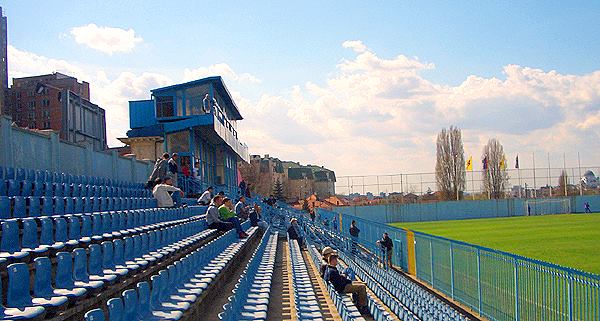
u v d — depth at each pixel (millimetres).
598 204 65125
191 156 29125
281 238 30578
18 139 12156
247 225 25281
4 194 9719
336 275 11719
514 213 63812
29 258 6883
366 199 73875
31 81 79438
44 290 6078
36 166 12992
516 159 76188
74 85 76812
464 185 78188
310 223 36688
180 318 7105
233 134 41812
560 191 75125
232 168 45250
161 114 29609
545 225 42562
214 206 18141
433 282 16062
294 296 10391
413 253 18516
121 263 8812
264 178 97312
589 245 26984
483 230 40188
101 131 46594
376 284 14492
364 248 25203
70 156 15039
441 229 43719
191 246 13727
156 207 17516
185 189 25672
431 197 74062
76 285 6641
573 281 8609
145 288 7168
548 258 22406
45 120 77625
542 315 9547
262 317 8289
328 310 10969
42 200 9859
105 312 7164
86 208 11867
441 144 78938
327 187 113250
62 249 7887
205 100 28844
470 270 12969
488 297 11898
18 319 4910
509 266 10844
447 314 9656
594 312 8000
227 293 11945
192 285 9602
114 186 17109
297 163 125812
